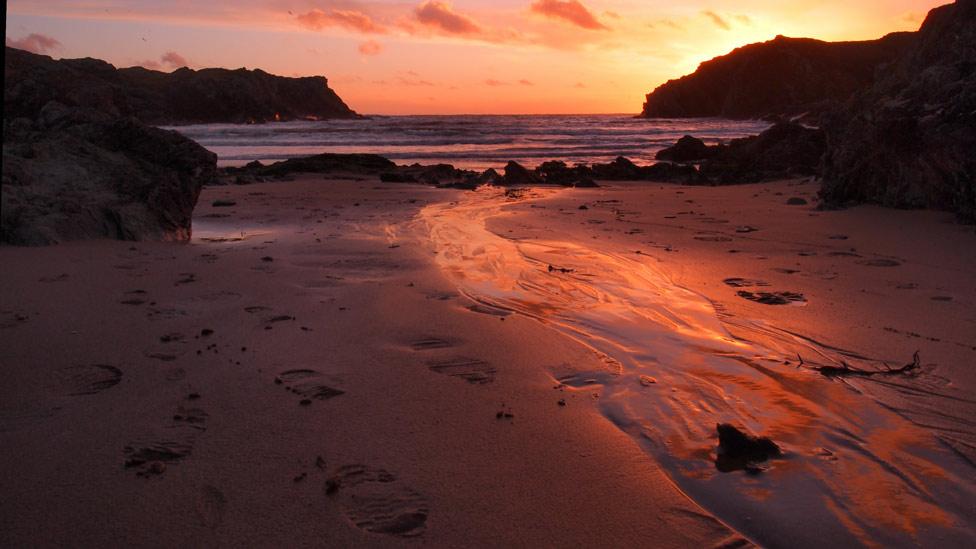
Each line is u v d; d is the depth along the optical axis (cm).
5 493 288
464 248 919
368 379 436
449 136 5647
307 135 5675
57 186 912
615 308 627
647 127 8369
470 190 1839
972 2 1545
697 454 348
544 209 1380
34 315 542
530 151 4031
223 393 404
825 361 482
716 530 279
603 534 273
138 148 1006
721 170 2461
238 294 637
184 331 520
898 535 279
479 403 404
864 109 1374
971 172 1039
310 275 729
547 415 389
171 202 957
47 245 816
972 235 940
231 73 11900
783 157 2550
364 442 347
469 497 298
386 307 606
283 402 393
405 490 302
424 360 475
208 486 299
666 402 413
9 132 1023
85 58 9494
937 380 441
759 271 766
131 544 256
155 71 11606
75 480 300
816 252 866
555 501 297
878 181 1269
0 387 401
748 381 448
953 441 360
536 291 687
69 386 406
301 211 1330
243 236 1015
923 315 583
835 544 273
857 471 331
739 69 12950
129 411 374
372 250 888
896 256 825
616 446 352
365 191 1753
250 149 4119
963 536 278
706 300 649
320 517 278
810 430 376
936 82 1255
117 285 652
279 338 511
